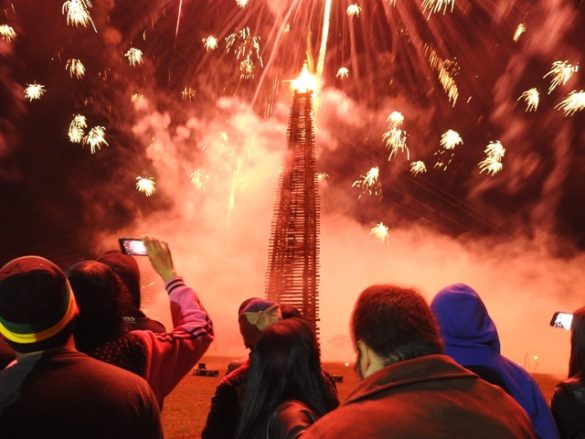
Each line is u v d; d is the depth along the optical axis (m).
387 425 1.60
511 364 3.01
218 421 3.19
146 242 2.86
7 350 2.52
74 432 1.83
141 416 1.94
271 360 2.40
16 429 1.82
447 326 2.95
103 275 2.32
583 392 3.11
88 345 2.26
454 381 1.74
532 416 2.89
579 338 3.22
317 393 2.41
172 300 2.77
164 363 2.44
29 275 1.94
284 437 2.15
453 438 1.60
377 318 1.83
